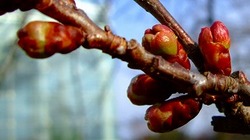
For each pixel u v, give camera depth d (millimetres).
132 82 74
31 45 56
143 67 64
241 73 72
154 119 73
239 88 70
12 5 57
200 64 74
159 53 70
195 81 68
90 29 60
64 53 58
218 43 72
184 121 73
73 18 60
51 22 58
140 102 74
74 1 61
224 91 69
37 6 58
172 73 66
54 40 57
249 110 71
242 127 72
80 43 59
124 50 62
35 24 57
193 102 72
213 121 73
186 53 73
